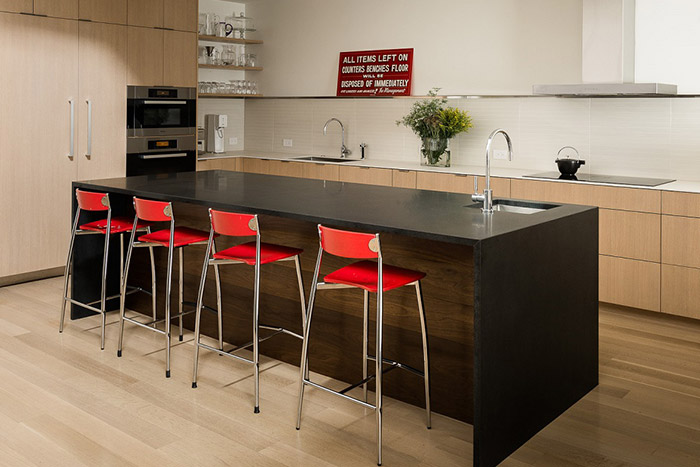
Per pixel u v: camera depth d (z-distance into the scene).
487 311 2.70
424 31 6.53
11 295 5.22
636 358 3.97
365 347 3.35
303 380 3.04
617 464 2.77
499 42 6.05
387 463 2.77
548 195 5.17
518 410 2.93
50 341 4.19
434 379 3.24
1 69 5.21
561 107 5.72
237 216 3.31
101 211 4.69
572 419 3.20
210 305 4.30
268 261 3.37
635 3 5.05
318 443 2.93
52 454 2.81
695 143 5.05
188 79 6.65
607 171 5.53
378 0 6.82
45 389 3.47
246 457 2.80
